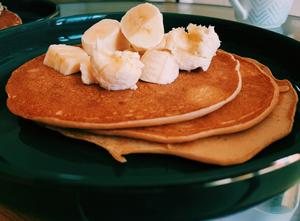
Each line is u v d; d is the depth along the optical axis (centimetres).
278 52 24
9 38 24
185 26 28
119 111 17
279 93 20
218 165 15
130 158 16
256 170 12
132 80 19
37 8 37
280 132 17
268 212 15
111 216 12
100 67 18
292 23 34
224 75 20
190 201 12
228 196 12
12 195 13
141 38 21
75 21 27
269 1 30
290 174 13
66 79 20
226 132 16
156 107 17
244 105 18
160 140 16
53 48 22
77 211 12
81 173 15
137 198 12
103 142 16
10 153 16
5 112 19
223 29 27
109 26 22
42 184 12
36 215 13
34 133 17
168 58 20
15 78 20
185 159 16
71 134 17
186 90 19
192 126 16
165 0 41
